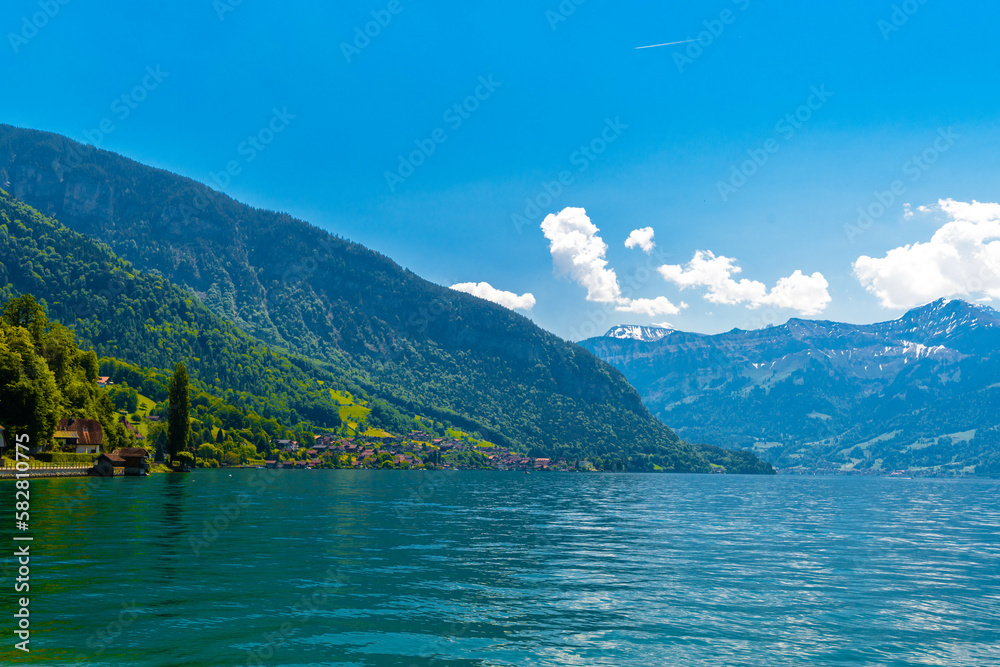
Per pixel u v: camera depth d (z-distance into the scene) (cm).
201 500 7325
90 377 16675
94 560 3366
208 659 1972
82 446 12762
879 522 6944
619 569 3594
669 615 2595
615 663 2038
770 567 3725
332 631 2286
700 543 4778
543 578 3284
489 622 2445
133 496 7456
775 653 2148
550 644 2205
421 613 2550
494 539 4775
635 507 8738
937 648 2219
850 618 2586
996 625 2508
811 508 9294
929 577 3481
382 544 4309
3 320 13000
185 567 3269
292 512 6359
